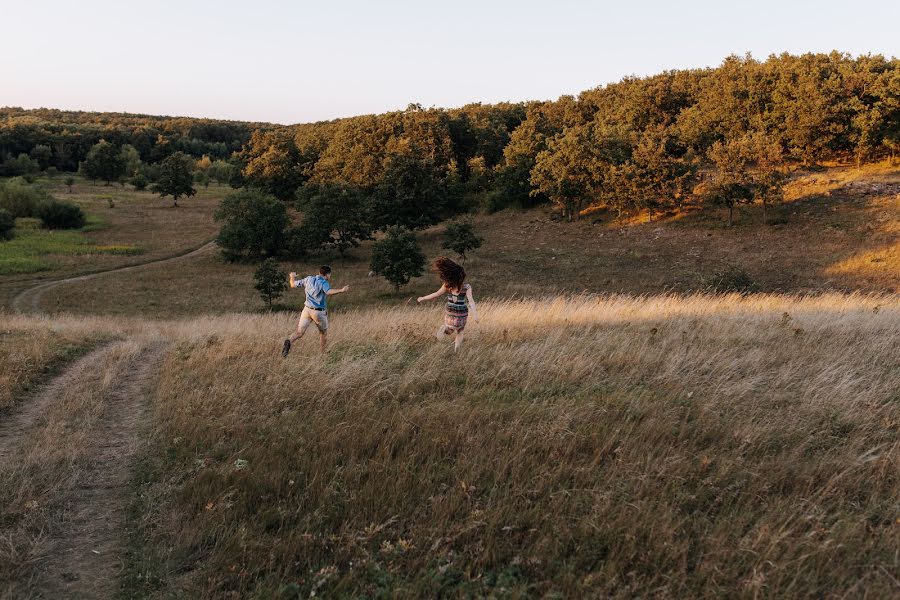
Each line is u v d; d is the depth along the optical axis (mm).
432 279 52156
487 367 7891
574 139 70312
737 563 3367
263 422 6148
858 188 57250
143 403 7812
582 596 3199
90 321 23500
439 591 3312
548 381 7211
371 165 85312
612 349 8773
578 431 5344
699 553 3496
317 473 4672
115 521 4367
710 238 55312
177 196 104562
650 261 52312
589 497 4164
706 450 4914
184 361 10297
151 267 58531
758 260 47719
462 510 4117
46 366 10203
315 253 67125
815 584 3176
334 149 96500
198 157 177375
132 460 5578
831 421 5500
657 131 71062
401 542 3686
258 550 3738
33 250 61250
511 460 4762
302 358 9016
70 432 6281
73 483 4922
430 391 6973
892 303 14922
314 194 69875
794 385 6652
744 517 3850
